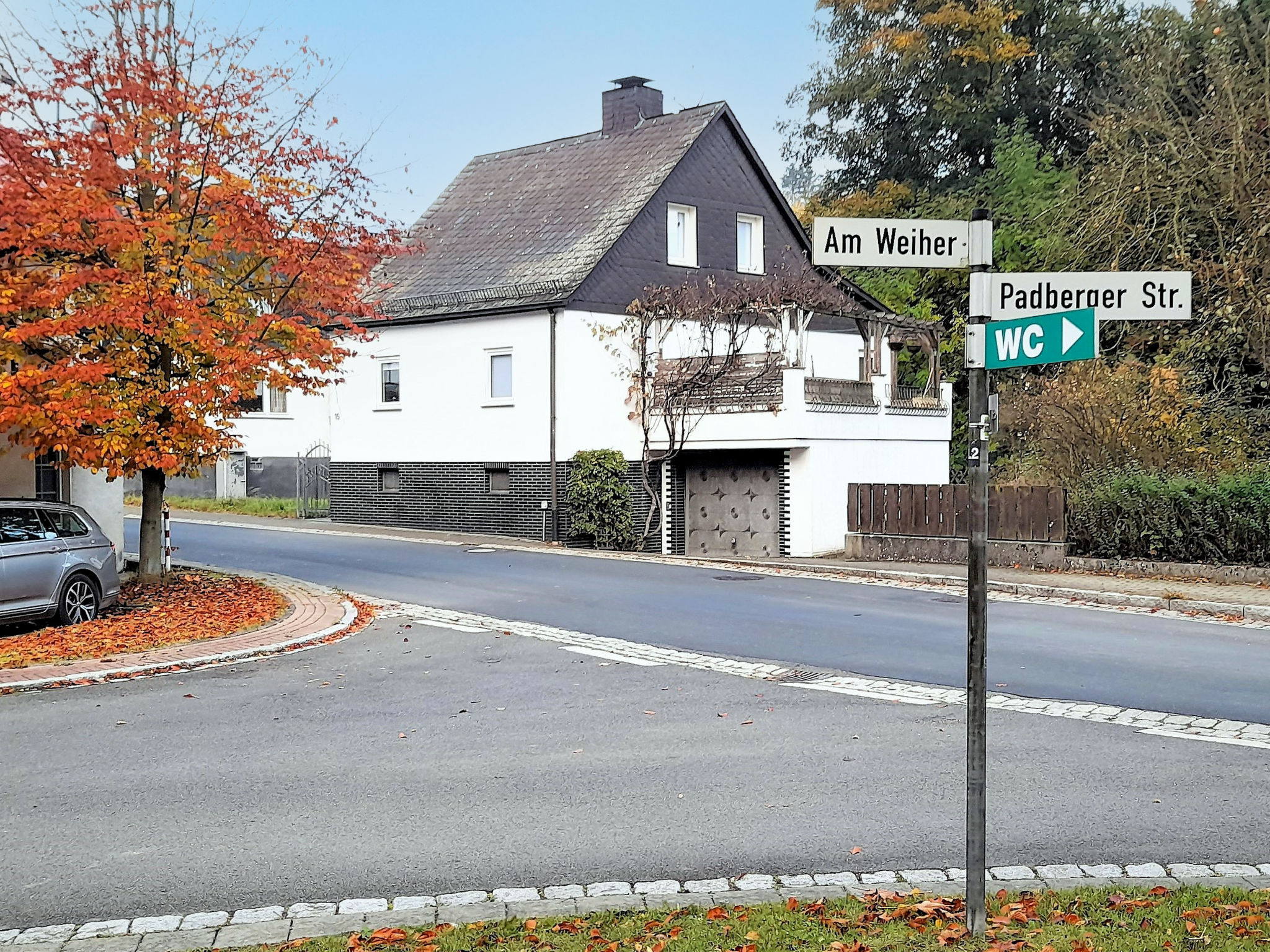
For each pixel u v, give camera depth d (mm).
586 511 25688
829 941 5004
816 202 43625
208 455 16594
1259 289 24422
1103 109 36562
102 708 10141
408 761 8375
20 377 13641
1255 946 4805
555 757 8461
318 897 5812
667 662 12180
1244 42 27531
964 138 40188
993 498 20469
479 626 14547
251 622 14352
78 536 14469
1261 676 11266
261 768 8219
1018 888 5777
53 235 14289
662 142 29469
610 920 5336
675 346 27906
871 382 25703
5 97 14367
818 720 9594
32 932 5387
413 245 17625
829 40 42844
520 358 26859
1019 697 10398
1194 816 7004
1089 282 4957
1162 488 18859
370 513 30156
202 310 14914
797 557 23859
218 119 15516
